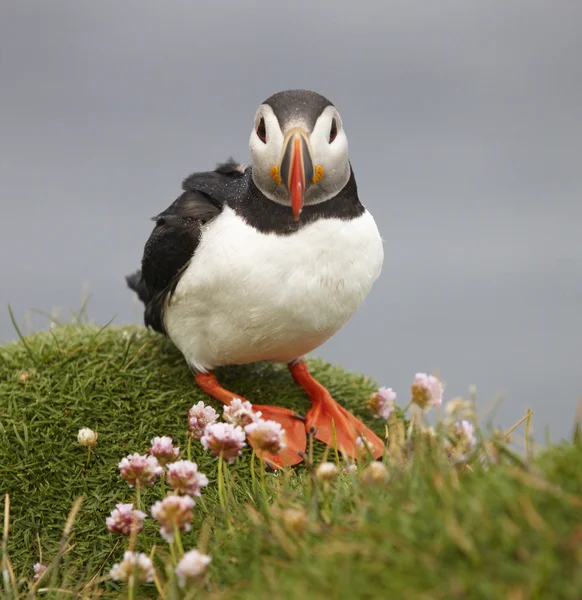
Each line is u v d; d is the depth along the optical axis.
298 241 7.54
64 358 8.58
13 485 7.58
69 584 6.91
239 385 9.07
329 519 5.32
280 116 7.29
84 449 7.85
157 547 7.10
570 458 4.75
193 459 7.89
